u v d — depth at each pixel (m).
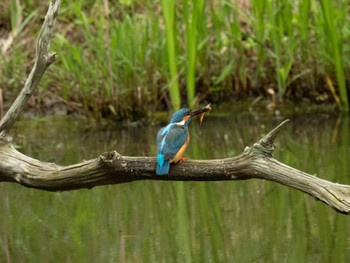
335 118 14.27
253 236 9.15
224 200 10.55
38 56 7.42
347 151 12.18
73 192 11.20
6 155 7.48
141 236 9.26
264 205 10.28
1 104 14.20
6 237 9.31
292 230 9.35
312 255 8.54
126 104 14.27
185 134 7.55
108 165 7.04
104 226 9.66
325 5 14.25
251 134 13.38
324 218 9.76
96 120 14.32
